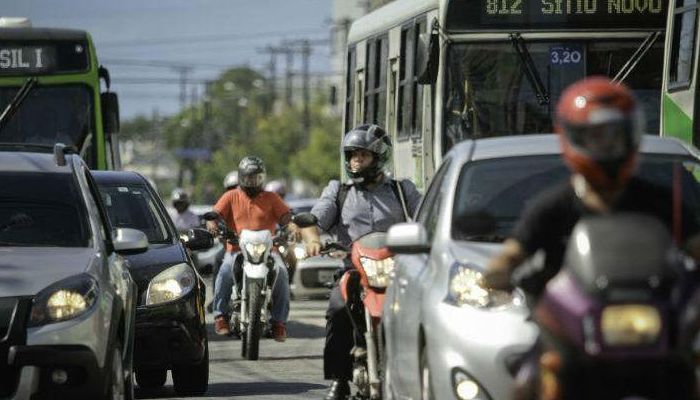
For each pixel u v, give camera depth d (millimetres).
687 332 12617
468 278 20031
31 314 23328
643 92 44062
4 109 57562
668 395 12875
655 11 43938
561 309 12852
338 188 25984
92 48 58250
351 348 24844
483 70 44031
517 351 19344
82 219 25938
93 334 23469
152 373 34844
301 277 66625
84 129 57750
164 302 31719
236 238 42250
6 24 59281
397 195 25891
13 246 25297
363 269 23984
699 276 12930
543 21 44031
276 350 44625
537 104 43875
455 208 21422
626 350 12633
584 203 13891
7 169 26781
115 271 25312
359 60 57406
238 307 41969
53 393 23297
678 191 14156
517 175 21750
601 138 13273
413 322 21203
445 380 19719
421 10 47344
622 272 12555
